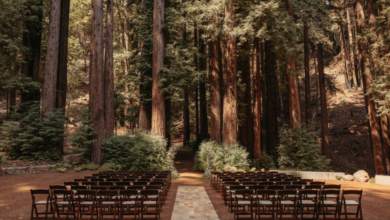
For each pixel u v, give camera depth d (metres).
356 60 39.28
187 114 27.64
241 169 14.69
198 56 21.16
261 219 5.98
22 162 14.82
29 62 19.72
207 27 16.55
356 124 31.33
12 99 20.17
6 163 14.17
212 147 16.55
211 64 19.09
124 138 16.89
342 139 29.91
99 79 17.48
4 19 17.70
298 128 18.56
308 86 21.95
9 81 17.17
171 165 14.95
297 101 19.11
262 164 17.78
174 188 10.61
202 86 23.66
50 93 17.58
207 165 15.97
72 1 33.59
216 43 19.20
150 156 14.80
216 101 18.73
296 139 18.25
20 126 16.59
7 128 15.94
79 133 16.33
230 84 17.59
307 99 21.92
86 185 7.20
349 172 24.75
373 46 16.81
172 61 18.97
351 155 27.28
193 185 11.53
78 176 12.59
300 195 6.01
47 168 14.34
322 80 22.17
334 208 7.40
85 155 16.78
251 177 9.52
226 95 17.59
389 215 6.74
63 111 19.28
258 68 19.34
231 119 17.31
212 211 6.84
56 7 18.30
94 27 17.77
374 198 8.89
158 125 17.83
